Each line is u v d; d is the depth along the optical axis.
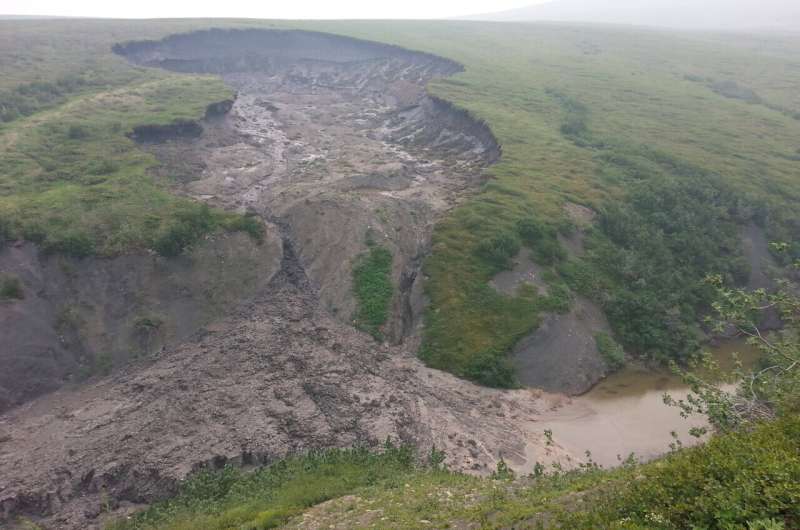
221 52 108.56
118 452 24.23
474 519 15.00
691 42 144.50
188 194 50.00
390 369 32.19
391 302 38.16
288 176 58.41
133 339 33.56
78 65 79.69
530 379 33.50
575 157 59.12
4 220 36.09
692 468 11.67
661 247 44.12
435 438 26.84
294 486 21.61
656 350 36.47
